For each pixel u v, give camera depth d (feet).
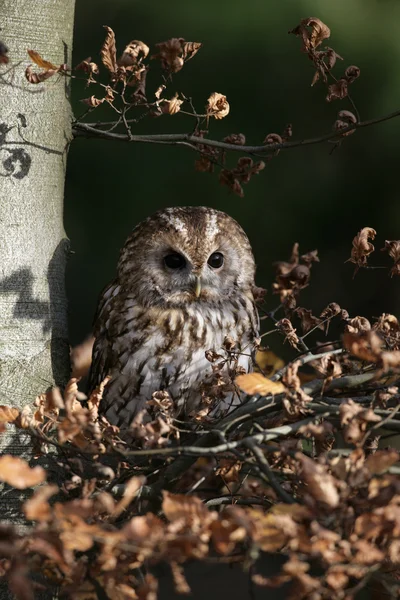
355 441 16.34
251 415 19.93
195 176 57.67
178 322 29.53
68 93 24.50
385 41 56.90
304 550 14.19
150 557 15.37
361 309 61.98
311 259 26.81
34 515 13.82
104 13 58.39
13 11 23.02
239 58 56.65
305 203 58.70
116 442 19.31
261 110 57.00
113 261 58.75
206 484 23.57
